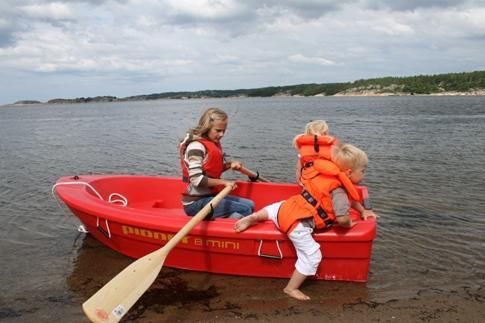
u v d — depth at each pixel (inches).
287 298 128.8
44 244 172.1
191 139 148.9
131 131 746.2
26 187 276.8
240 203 156.9
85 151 472.7
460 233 181.0
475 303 125.2
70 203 157.9
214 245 140.1
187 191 152.0
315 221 130.7
